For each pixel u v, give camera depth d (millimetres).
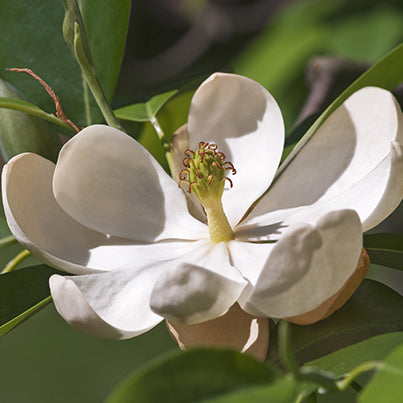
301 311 545
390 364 528
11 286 583
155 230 585
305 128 622
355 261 542
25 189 579
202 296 543
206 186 576
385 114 578
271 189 589
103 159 584
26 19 627
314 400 556
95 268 578
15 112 613
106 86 628
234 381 521
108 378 870
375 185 564
